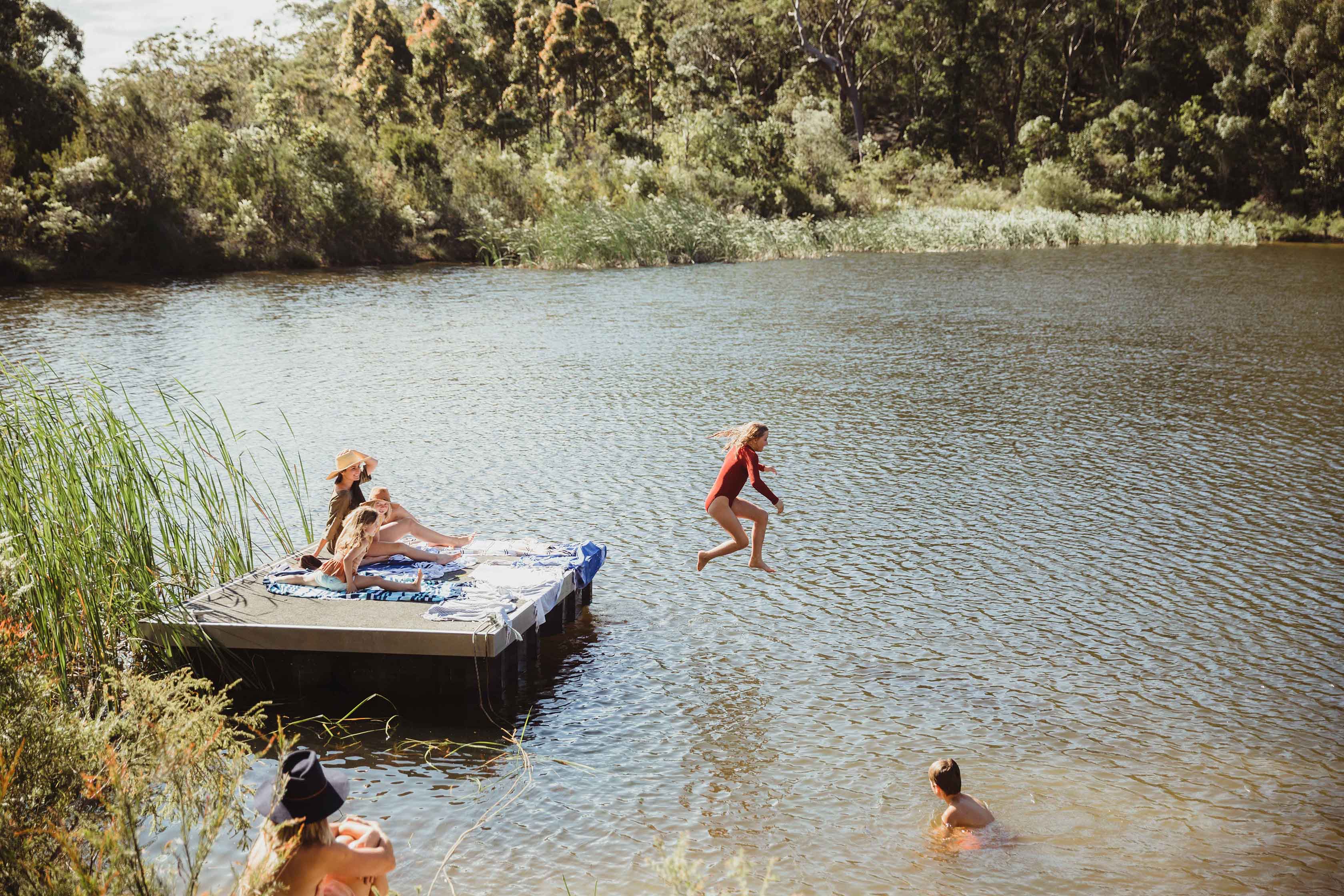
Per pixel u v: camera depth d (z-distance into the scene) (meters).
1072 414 17.75
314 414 17.86
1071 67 84.69
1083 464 14.75
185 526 11.85
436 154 55.47
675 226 48.84
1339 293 34.59
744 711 8.06
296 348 24.77
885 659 8.91
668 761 7.36
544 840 6.44
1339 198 68.62
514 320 29.48
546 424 17.12
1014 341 25.22
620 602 10.16
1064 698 8.18
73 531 8.27
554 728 7.85
